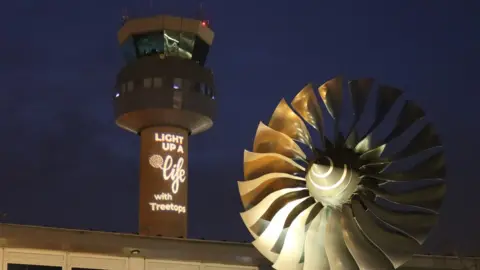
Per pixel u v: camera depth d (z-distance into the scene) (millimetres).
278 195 20406
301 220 20328
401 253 18719
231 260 39406
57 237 35188
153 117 84438
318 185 19594
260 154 20719
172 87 85188
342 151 19859
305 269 19703
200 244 38312
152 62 86250
